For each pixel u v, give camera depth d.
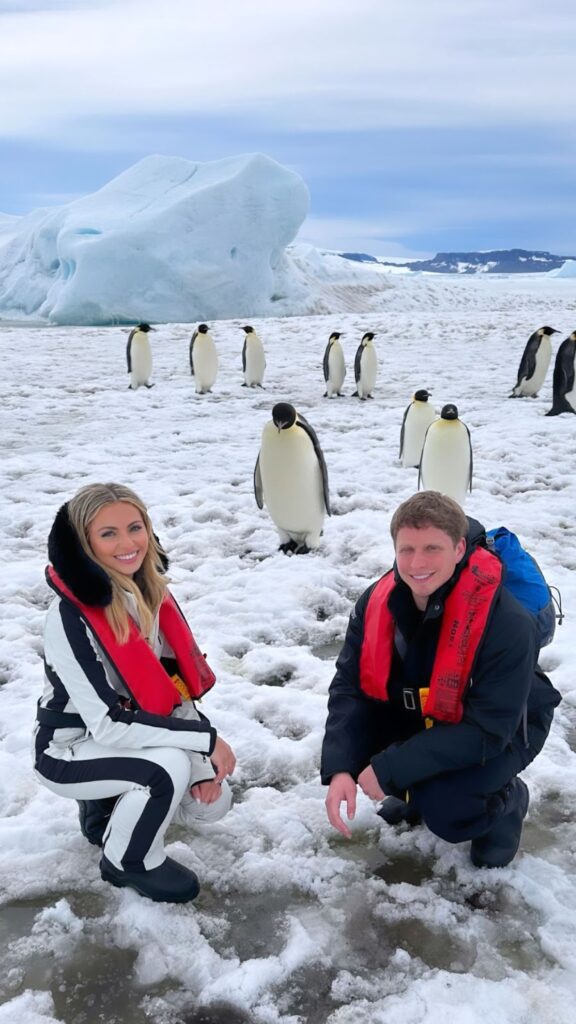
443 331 18.81
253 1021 1.82
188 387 12.59
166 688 2.11
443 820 2.14
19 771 2.76
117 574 2.04
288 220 37.28
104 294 33.62
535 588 2.21
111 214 37.44
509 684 1.98
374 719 2.27
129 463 7.73
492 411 10.09
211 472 7.31
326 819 2.52
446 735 2.03
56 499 6.45
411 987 1.89
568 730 3.03
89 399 11.45
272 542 5.40
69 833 2.44
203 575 4.75
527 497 6.32
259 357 12.32
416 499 1.98
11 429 9.45
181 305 34.69
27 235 44.72
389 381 12.82
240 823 2.49
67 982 1.93
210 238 34.72
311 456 4.89
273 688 3.33
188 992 1.90
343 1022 1.81
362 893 2.20
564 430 8.83
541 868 2.28
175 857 2.33
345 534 5.48
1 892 2.22
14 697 3.32
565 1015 1.80
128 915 2.11
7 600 4.38
